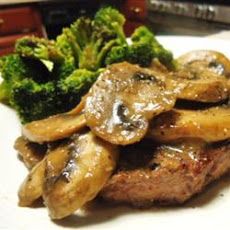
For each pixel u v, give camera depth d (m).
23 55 0.25
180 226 0.17
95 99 0.19
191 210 0.18
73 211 0.17
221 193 0.19
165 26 0.44
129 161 0.18
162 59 0.25
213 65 0.25
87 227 0.17
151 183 0.18
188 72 0.22
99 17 0.27
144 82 0.19
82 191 0.17
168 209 0.18
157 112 0.18
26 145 0.21
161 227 0.17
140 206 0.18
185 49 0.30
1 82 0.26
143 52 0.25
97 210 0.18
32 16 0.44
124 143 0.17
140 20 0.46
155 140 0.19
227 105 0.20
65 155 0.18
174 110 0.19
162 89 0.19
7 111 0.24
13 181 0.20
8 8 0.43
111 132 0.18
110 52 0.25
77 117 0.19
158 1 0.44
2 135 0.23
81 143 0.18
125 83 0.19
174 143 0.19
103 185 0.18
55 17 0.44
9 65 0.25
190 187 0.18
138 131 0.18
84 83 0.23
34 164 0.20
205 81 0.19
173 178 0.18
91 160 0.17
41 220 0.17
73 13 0.45
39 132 0.19
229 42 0.30
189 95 0.19
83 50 0.26
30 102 0.23
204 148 0.18
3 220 0.17
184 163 0.18
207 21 0.41
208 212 0.18
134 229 0.17
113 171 0.18
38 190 0.18
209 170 0.19
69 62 0.25
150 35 0.27
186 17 0.43
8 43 0.43
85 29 0.27
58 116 0.20
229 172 0.20
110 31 0.26
